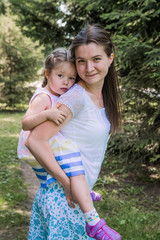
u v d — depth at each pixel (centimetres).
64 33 695
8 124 1133
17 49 1529
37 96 149
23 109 1669
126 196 432
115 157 550
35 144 133
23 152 153
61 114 133
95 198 182
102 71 143
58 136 142
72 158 137
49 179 144
